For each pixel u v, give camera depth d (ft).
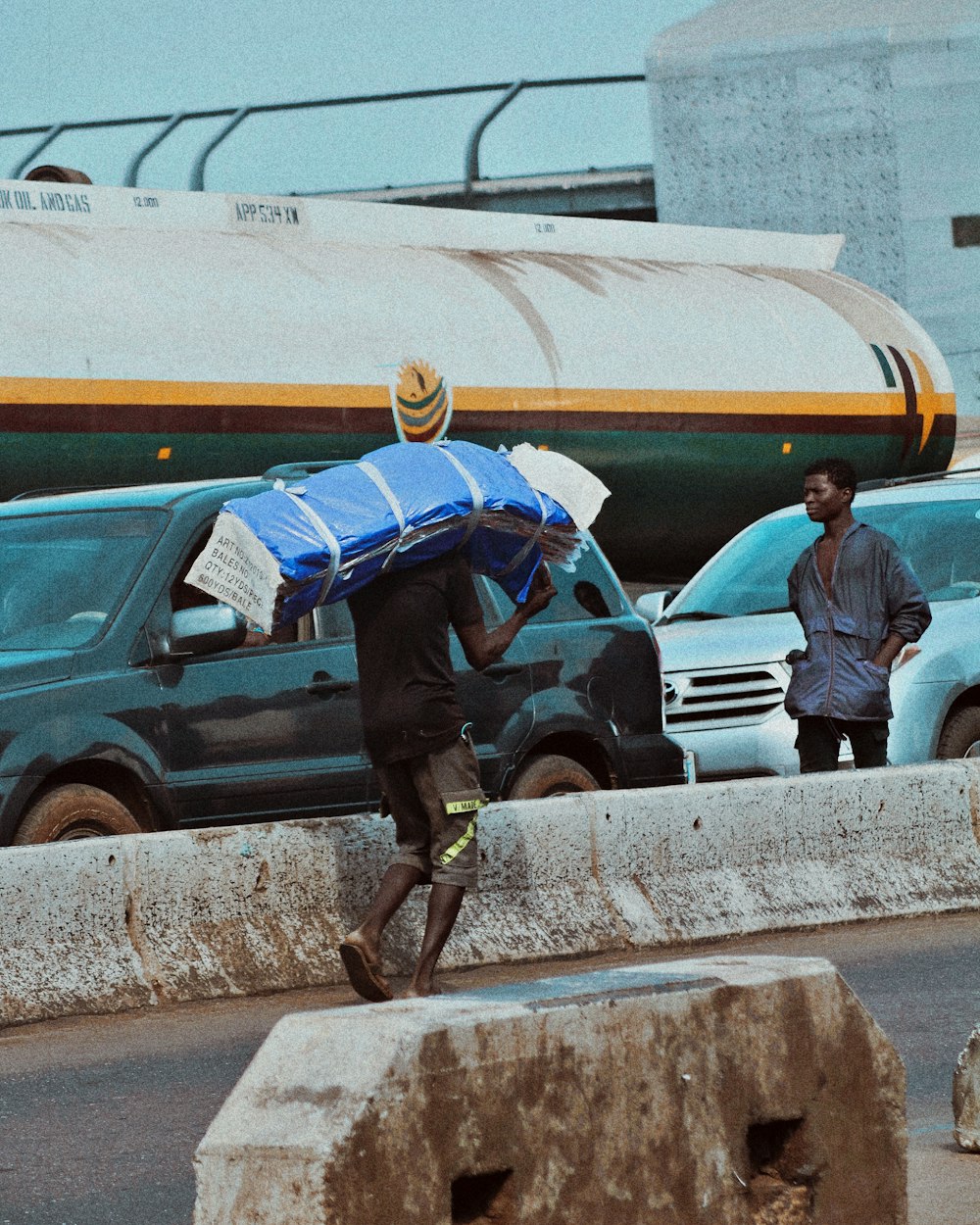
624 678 68.49
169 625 57.62
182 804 56.54
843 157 240.12
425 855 45.88
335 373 110.22
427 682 44.96
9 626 58.29
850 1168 25.07
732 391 131.13
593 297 127.34
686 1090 23.53
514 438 119.55
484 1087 21.67
